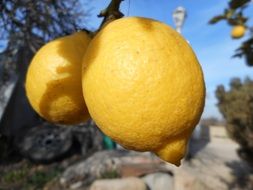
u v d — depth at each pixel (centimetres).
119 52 11
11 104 127
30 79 15
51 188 104
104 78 11
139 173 96
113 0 13
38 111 15
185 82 11
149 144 11
